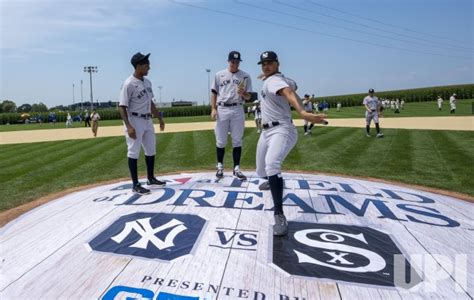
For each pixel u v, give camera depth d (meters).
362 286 2.19
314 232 3.03
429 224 3.24
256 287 2.19
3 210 4.01
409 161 6.82
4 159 8.61
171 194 4.23
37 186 5.29
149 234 3.00
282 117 3.26
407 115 24.31
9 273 2.40
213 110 4.96
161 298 2.08
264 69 3.29
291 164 6.70
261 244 2.79
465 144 8.98
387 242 2.83
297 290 2.15
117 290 2.17
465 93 51.88
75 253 2.67
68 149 10.59
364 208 3.68
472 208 3.78
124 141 12.55
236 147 5.01
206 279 2.28
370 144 9.47
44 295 2.13
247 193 4.23
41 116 40.97
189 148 9.70
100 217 3.46
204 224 3.21
